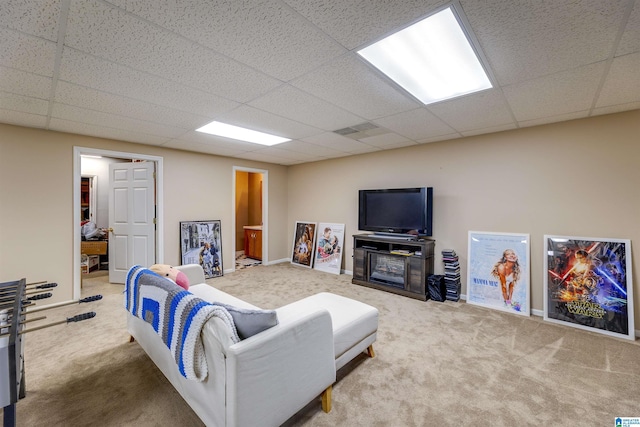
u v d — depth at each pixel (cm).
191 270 296
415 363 214
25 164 309
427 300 359
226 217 504
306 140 379
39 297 175
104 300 351
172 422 155
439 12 132
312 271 520
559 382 191
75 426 151
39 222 318
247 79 198
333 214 526
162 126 310
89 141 352
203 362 135
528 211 319
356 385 189
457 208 372
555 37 149
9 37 146
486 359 220
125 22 136
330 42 155
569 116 277
